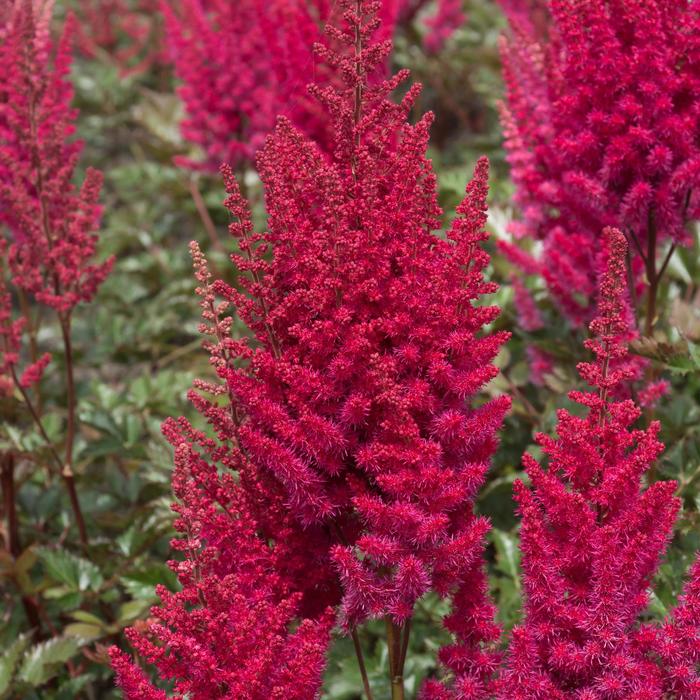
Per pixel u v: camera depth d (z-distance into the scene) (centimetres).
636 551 81
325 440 83
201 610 82
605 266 102
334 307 84
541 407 125
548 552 82
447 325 84
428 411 84
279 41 120
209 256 167
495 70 203
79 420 126
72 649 109
